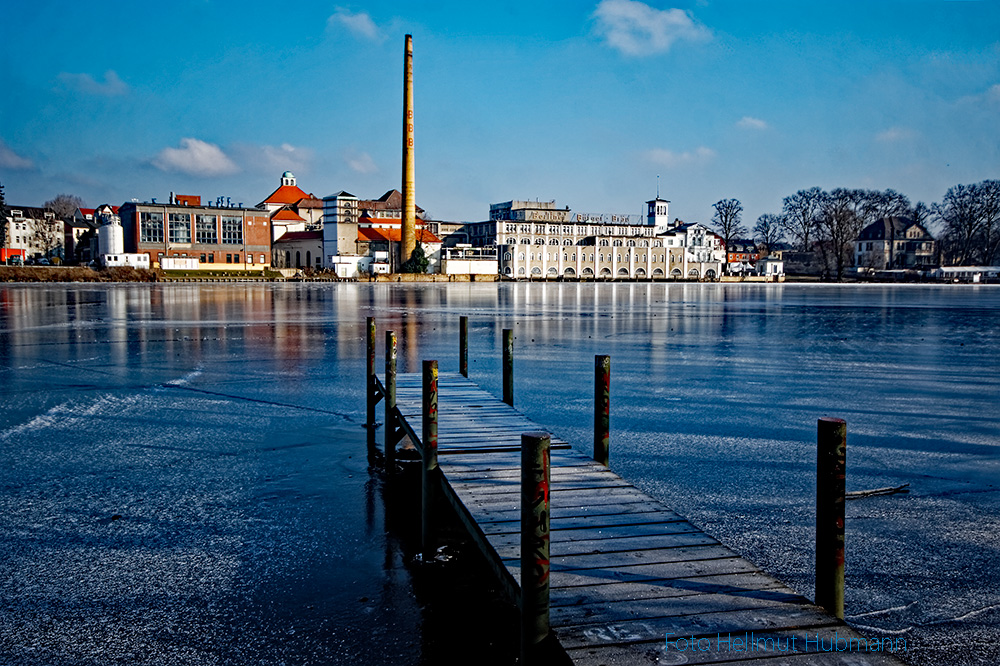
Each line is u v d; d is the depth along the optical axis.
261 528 7.70
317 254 117.88
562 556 5.16
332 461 10.36
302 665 5.01
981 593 6.03
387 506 8.48
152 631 5.50
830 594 4.54
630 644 3.94
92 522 7.81
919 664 4.93
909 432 12.03
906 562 6.67
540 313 41.56
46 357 20.88
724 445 11.04
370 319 11.86
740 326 33.69
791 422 12.72
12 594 6.11
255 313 39.25
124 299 51.94
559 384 16.81
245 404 14.23
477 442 8.60
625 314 41.47
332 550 7.12
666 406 14.14
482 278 116.56
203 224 104.56
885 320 38.31
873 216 147.12
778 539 7.16
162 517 7.99
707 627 4.13
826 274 138.50
